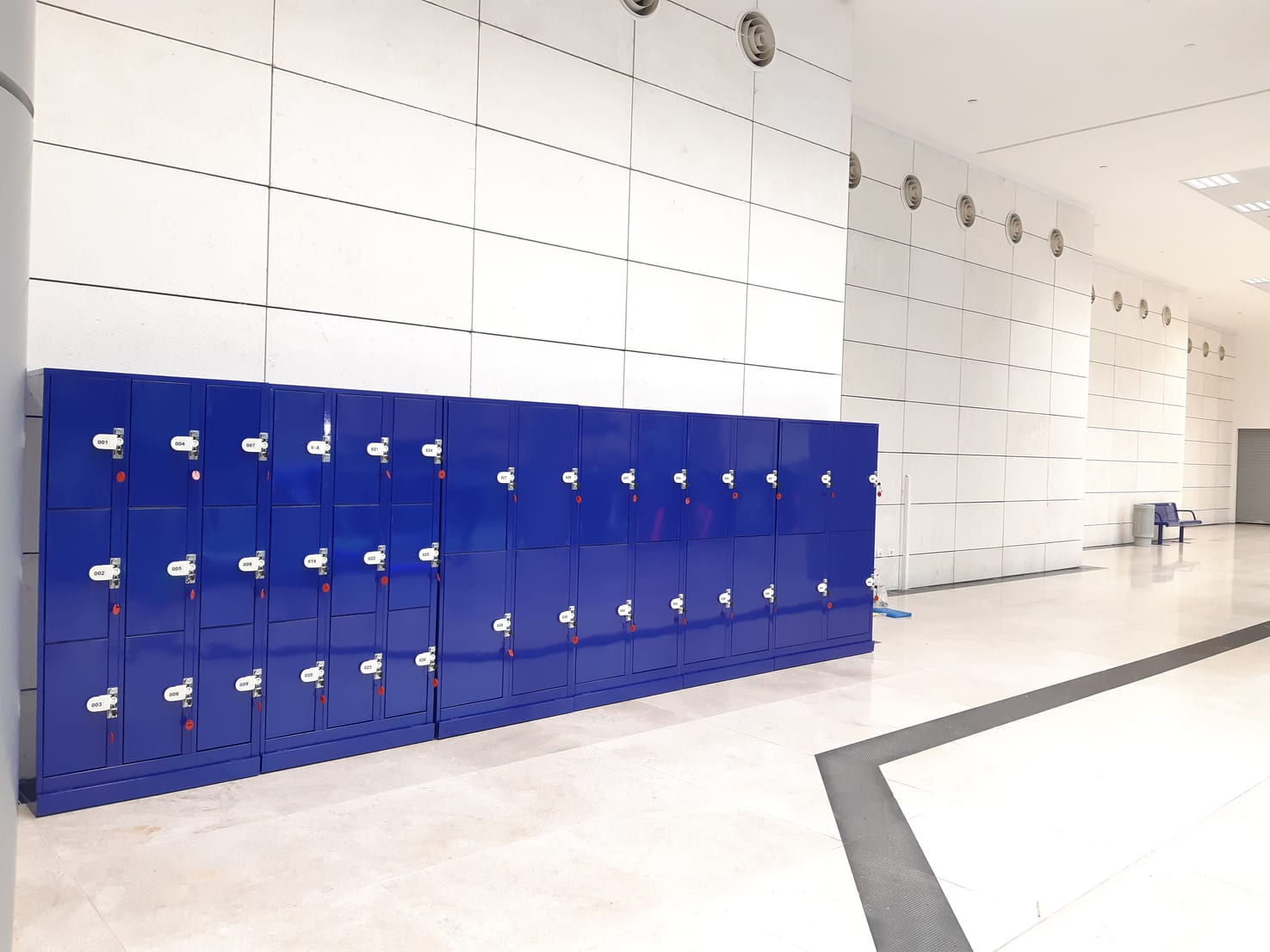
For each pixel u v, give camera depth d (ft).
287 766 15.64
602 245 21.24
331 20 16.99
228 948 10.01
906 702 21.01
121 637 13.96
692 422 21.47
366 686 16.52
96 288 14.70
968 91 32.83
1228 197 44.65
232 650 14.99
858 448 25.71
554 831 13.34
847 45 26.89
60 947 9.96
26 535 14.37
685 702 20.54
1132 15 26.81
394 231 17.93
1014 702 21.33
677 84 22.62
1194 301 72.95
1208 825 14.19
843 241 26.99
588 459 19.52
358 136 17.38
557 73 20.30
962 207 39.96
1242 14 26.45
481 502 17.85
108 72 14.71
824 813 14.29
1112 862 12.80
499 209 19.42
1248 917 11.28
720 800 14.74
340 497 16.06
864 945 10.40
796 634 24.30
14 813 5.45
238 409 14.92
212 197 15.75
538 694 18.94
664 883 11.80
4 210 4.91
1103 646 28.25
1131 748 18.02
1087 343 48.14
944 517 40.34
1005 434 43.21
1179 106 33.45
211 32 15.64
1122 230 51.78
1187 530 77.97
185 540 14.47
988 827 13.93
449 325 18.75
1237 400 85.87
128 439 13.92
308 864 12.05
